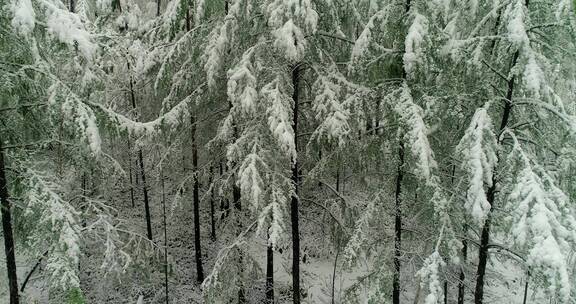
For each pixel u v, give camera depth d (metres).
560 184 7.38
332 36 9.69
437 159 9.59
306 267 15.80
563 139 7.30
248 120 10.30
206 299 10.48
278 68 9.56
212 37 10.03
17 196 8.30
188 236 16.61
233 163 11.88
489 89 8.09
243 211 14.26
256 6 9.83
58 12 6.88
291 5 8.15
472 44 7.75
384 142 9.19
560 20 6.84
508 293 15.06
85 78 8.88
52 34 6.84
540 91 7.01
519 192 6.65
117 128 8.90
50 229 7.65
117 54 9.09
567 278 5.86
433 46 8.15
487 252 8.70
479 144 7.02
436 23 8.36
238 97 8.88
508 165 7.23
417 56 7.71
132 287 13.35
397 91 8.52
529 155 7.38
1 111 7.77
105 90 11.73
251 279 12.04
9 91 7.13
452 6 8.73
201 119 12.24
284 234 9.17
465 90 8.50
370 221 9.68
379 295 9.02
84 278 13.20
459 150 7.54
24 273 12.08
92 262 13.04
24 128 8.55
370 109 9.36
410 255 9.82
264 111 9.87
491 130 7.29
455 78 8.34
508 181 7.50
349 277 15.34
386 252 9.47
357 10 10.14
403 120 7.88
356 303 9.89
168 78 10.91
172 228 16.80
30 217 7.86
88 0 13.98
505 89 8.16
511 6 7.06
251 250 15.92
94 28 9.05
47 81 7.95
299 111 11.55
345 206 11.58
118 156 13.66
